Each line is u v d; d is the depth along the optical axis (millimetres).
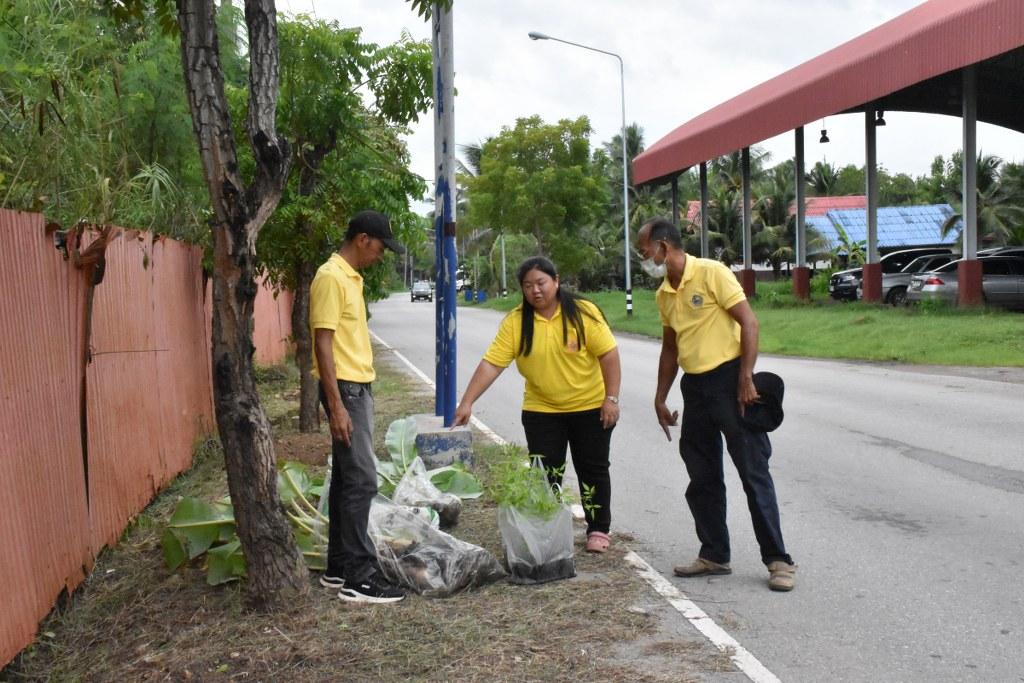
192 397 8688
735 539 6062
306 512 5750
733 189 54656
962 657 4133
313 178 9234
